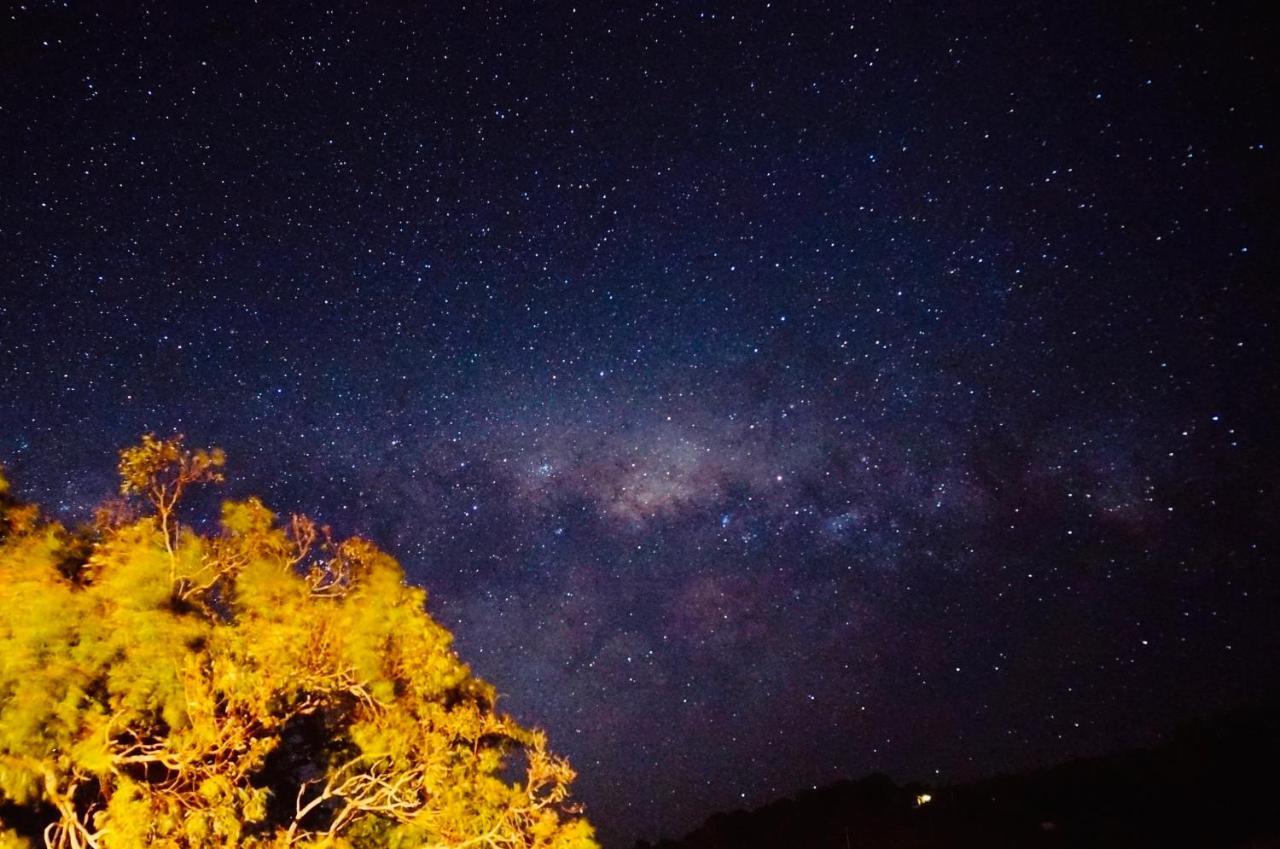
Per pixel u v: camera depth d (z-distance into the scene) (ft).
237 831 25.50
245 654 27.76
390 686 31.81
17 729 23.66
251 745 28.12
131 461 28.63
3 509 27.48
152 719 27.12
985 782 124.88
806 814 131.03
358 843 35.22
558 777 33.42
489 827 32.53
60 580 26.16
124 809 24.38
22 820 27.73
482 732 33.63
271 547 30.66
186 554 28.91
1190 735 114.32
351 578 32.17
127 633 25.81
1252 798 92.63
